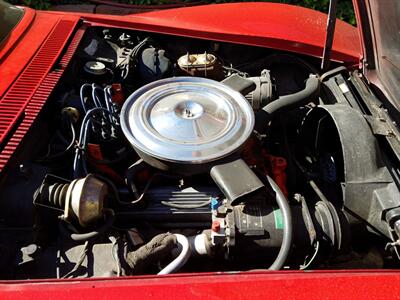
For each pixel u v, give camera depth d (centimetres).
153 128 154
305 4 478
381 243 157
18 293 119
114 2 498
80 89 185
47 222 150
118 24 235
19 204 143
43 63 191
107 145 173
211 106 164
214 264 154
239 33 226
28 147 162
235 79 181
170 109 160
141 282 122
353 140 153
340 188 172
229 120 159
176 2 500
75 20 232
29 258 140
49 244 150
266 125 177
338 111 164
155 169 164
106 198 149
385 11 186
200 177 164
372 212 149
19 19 222
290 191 177
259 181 142
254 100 195
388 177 149
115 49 223
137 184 163
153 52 212
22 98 169
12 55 195
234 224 145
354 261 158
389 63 185
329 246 145
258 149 173
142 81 212
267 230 145
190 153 145
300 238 146
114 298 118
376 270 128
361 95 187
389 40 185
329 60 209
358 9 193
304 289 120
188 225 158
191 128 154
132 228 153
